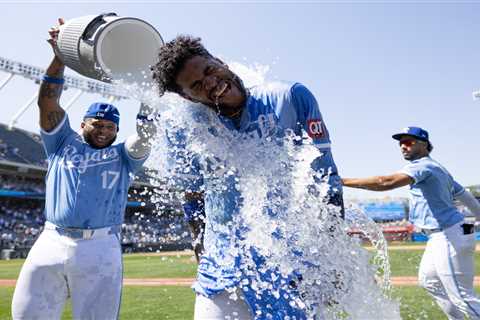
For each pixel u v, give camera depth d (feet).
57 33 8.09
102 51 7.30
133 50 7.59
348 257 6.15
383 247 7.50
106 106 10.05
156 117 6.75
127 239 88.43
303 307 5.82
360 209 7.32
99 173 9.71
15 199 108.27
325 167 5.98
